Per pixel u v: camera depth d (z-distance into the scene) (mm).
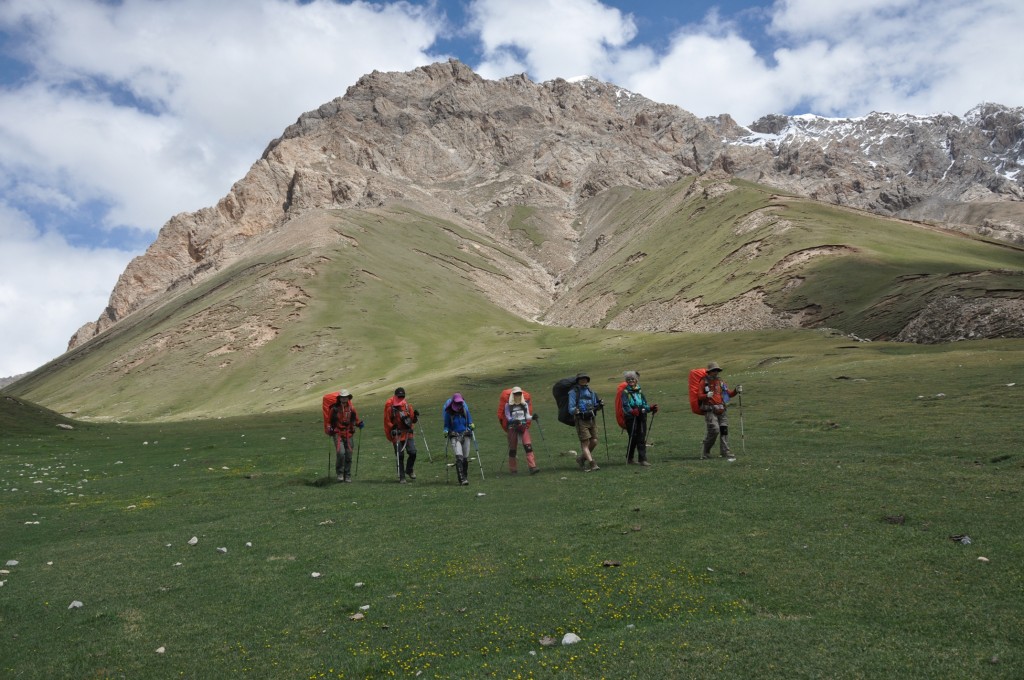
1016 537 11281
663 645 8609
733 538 12508
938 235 165625
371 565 12930
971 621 8508
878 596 9508
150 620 11094
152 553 15234
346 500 19453
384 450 31859
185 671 9250
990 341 57062
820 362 56688
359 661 9148
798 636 8484
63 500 23156
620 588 10633
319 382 136250
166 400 151250
